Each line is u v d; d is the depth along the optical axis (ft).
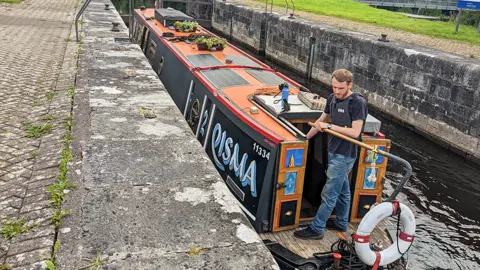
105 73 24.00
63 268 8.99
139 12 48.06
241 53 31.12
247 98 20.72
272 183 15.94
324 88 55.36
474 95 33.55
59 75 26.32
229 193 11.98
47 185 12.90
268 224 16.24
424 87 38.91
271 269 9.19
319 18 69.36
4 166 14.58
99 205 11.05
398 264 15.35
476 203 28.35
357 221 17.35
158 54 35.40
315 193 18.17
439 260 22.29
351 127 14.23
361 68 47.83
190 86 26.07
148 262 9.13
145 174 12.76
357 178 16.85
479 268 21.88
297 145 15.57
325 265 14.48
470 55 40.40
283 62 66.18
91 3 65.92
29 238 10.25
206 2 95.96
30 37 40.55
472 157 33.94
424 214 26.73
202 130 22.68
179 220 10.61
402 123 41.93
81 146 14.40
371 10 85.25
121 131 15.87
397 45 43.75
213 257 9.41
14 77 26.05
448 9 111.24
